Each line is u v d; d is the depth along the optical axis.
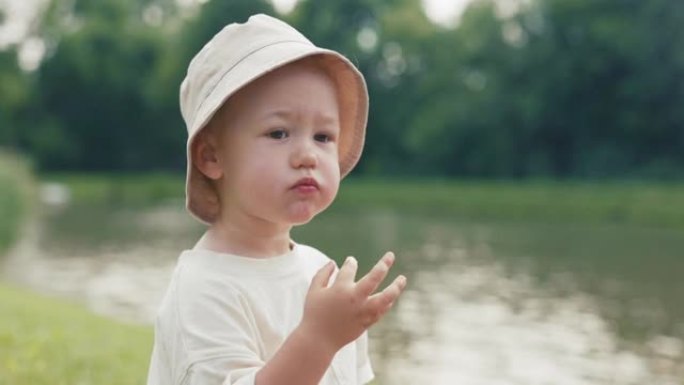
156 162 56.97
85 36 55.00
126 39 55.75
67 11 58.12
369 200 39.34
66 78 54.78
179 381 1.88
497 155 46.88
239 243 2.02
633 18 41.94
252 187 1.92
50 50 55.69
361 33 54.09
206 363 1.85
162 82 53.84
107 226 26.19
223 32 1.99
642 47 41.38
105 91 55.34
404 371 8.34
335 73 2.04
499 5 45.97
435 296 13.27
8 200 19.66
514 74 45.31
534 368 8.76
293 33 2.00
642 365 9.04
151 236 22.97
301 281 2.03
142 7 64.50
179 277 1.99
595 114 44.22
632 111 42.81
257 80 1.92
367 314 1.75
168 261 17.33
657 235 25.16
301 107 1.92
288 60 1.87
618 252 20.31
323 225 27.44
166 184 45.72
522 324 11.12
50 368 5.49
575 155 45.25
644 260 18.62
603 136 44.59
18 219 20.55
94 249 19.52
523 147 46.44
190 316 1.90
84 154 56.25
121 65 55.50
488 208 34.88
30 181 26.06
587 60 42.53
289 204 1.90
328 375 2.04
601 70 42.56
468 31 47.66
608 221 30.80
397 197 38.59
